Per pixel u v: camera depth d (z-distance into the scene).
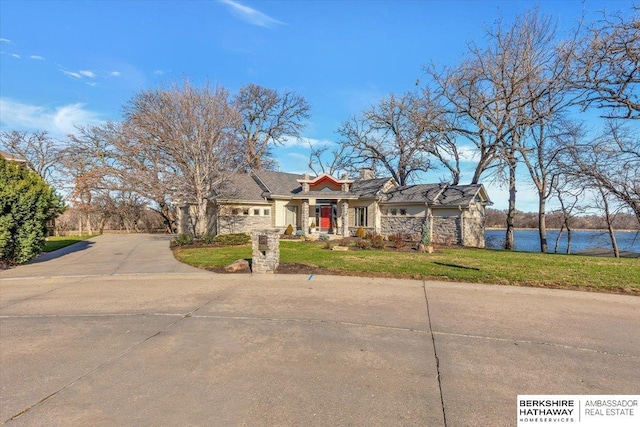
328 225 24.78
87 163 28.58
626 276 8.49
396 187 25.19
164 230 39.50
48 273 10.23
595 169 16.64
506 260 11.55
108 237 27.28
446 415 3.01
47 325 5.53
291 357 4.25
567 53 15.20
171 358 4.22
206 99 17.55
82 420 2.95
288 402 3.24
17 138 31.70
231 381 3.64
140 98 20.25
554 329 5.20
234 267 10.02
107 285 8.63
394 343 4.69
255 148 38.00
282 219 24.70
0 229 11.10
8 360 4.19
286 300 6.95
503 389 3.47
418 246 15.68
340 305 6.56
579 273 8.93
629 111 14.30
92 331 5.22
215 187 20.31
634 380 3.65
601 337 4.87
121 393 3.40
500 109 21.34
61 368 3.96
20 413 3.06
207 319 5.79
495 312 6.05
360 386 3.54
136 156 20.42
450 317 5.80
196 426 2.86
